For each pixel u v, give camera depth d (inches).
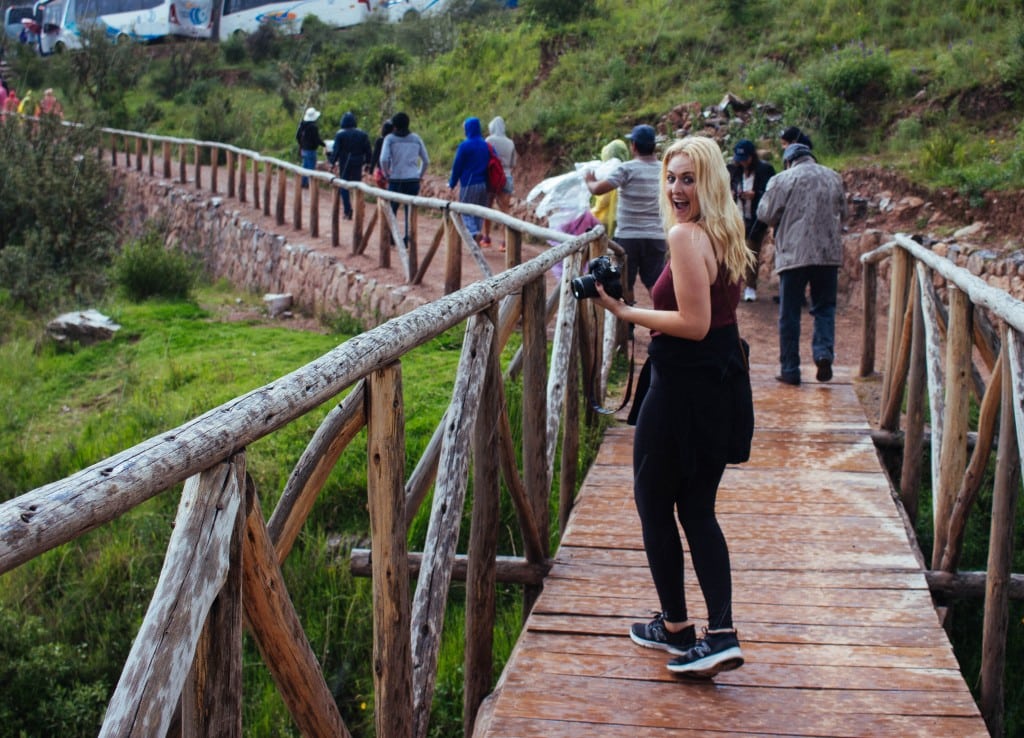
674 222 126.2
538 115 650.8
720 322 125.5
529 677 137.1
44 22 1430.9
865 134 505.4
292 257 515.8
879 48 565.0
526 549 174.7
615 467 228.1
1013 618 211.2
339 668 223.5
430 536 124.1
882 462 239.6
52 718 218.1
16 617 239.6
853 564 172.7
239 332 434.9
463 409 129.2
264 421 74.6
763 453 232.4
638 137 299.4
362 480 254.7
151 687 59.0
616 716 127.3
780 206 281.1
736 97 564.1
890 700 130.3
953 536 176.4
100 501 55.4
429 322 111.8
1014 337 139.8
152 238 576.4
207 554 65.4
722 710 128.4
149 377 381.7
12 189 707.4
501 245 521.3
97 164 749.9
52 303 600.7
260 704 217.5
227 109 1043.3
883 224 414.0
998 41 530.3
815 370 312.5
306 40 1211.2
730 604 130.6
